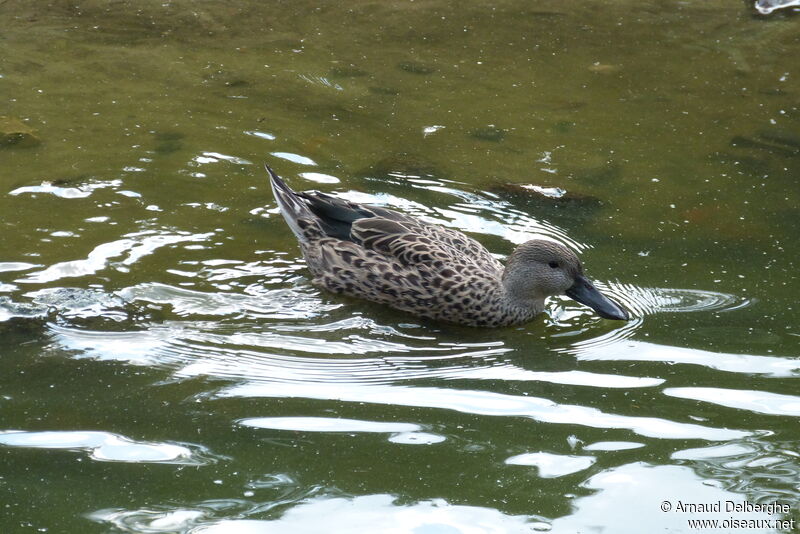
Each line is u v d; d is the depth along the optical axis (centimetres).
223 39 1636
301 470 717
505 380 859
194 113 1366
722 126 1387
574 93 1482
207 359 874
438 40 1664
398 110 1405
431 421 788
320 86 1474
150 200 1140
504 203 1163
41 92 1403
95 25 1666
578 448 750
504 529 655
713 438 764
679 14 1791
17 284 965
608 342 930
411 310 1001
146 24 1681
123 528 647
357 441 756
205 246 1062
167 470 712
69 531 643
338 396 824
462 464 729
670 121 1398
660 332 932
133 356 871
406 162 1250
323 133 1325
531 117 1399
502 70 1553
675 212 1155
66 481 696
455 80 1512
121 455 729
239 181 1195
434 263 998
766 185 1223
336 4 1803
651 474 718
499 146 1309
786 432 770
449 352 921
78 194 1138
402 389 841
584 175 1238
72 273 992
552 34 1698
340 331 950
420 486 701
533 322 994
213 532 646
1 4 1728
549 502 685
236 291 995
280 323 948
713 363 876
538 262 967
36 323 911
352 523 659
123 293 968
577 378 862
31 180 1162
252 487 695
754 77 1545
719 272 1032
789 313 957
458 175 1224
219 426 772
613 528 659
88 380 832
